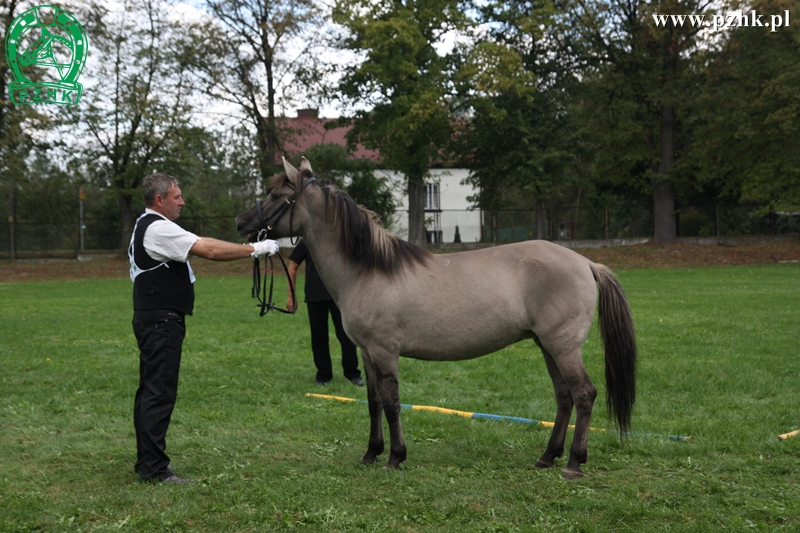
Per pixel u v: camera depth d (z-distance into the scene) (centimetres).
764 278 2006
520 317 468
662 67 2948
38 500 411
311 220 486
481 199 3675
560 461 488
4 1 2530
